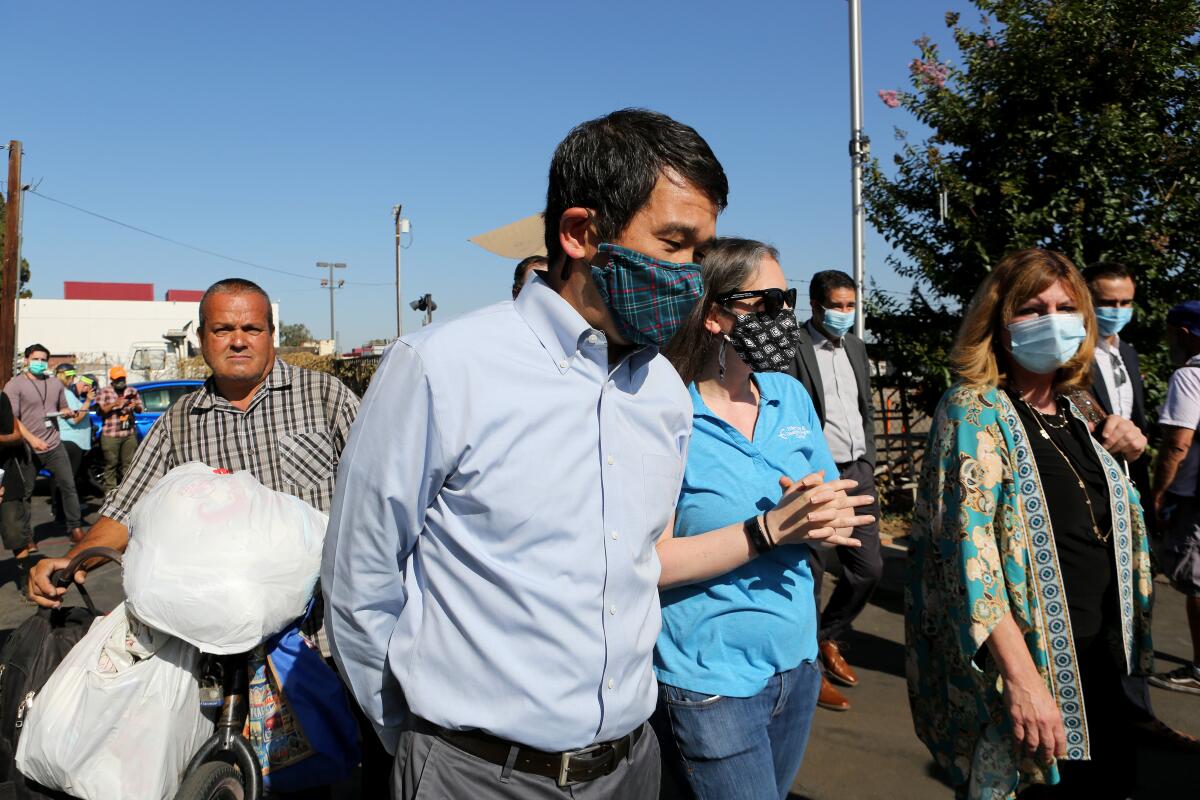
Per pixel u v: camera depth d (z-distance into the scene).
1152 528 4.27
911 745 3.71
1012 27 6.64
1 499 6.50
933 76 7.05
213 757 2.09
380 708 1.58
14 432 6.51
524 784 1.45
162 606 1.93
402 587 1.51
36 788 2.04
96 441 11.32
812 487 1.89
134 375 22.25
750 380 2.29
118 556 2.30
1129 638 2.12
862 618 5.41
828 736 3.80
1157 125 6.49
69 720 1.95
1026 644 2.02
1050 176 6.63
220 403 2.66
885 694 4.25
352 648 1.54
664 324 1.51
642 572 1.60
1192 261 6.32
